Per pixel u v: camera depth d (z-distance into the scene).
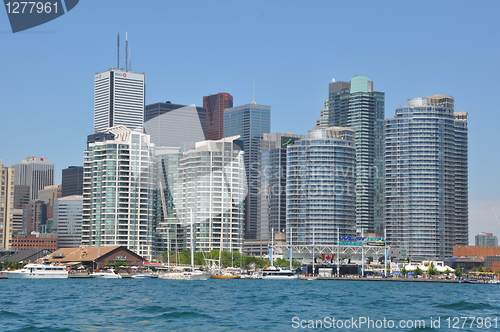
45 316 134.12
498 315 149.12
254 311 149.62
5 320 126.94
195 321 128.38
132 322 125.69
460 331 120.81
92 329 115.75
